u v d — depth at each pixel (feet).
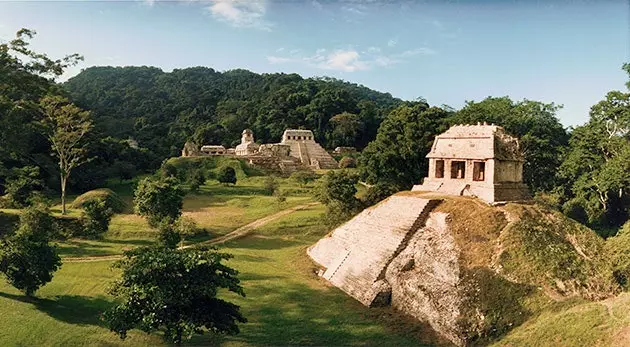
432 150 146.00
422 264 106.93
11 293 107.04
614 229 168.96
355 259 123.44
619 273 93.40
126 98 627.46
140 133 481.87
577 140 192.03
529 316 85.30
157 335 88.43
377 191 183.42
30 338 85.71
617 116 177.37
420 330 91.76
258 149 375.25
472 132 135.13
